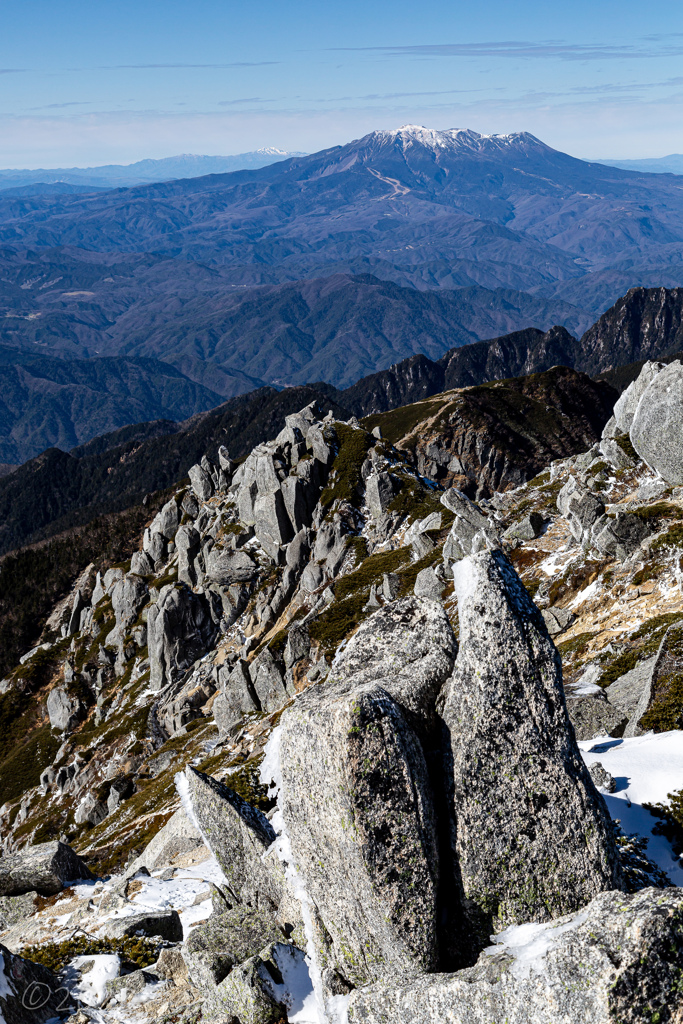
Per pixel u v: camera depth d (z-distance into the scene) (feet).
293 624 276.41
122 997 61.36
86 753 320.91
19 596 655.35
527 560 192.75
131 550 652.48
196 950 50.26
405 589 243.19
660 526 167.02
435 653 43.47
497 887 38.37
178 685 333.42
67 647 474.08
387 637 46.24
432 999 35.19
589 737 86.12
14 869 90.84
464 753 39.34
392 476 357.41
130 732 318.45
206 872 94.22
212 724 274.16
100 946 72.28
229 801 57.62
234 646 336.49
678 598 132.87
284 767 41.14
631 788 62.49
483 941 38.27
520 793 38.83
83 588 581.53
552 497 232.94
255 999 43.04
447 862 39.29
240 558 359.87
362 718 37.22
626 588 149.28
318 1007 41.98
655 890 33.78
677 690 79.92
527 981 32.07
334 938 41.45
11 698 449.89
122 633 414.62
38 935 79.00
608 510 188.85
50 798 320.70
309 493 363.97
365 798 36.99
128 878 92.27
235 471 478.18
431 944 37.81
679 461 183.32
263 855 53.11
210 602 360.28
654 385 188.03
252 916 53.26
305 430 414.62
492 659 39.70
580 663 126.52
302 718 39.68
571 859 38.32
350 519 347.56
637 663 106.93
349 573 298.35
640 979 30.37
